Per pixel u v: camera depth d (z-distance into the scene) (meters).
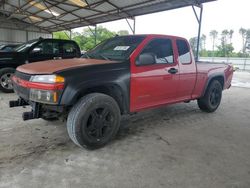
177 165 2.78
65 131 3.73
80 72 2.92
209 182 2.44
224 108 5.92
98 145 3.14
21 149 3.05
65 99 2.79
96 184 2.34
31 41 7.54
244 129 4.22
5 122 4.06
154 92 3.74
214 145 3.43
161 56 3.87
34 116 3.07
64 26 19.50
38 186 2.27
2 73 6.45
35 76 2.89
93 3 11.95
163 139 3.59
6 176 2.41
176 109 5.53
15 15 19.31
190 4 9.44
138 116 4.80
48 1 13.30
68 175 2.48
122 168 2.67
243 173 2.65
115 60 3.46
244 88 9.91
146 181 2.42
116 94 3.38
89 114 2.98
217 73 5.10
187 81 4.33
